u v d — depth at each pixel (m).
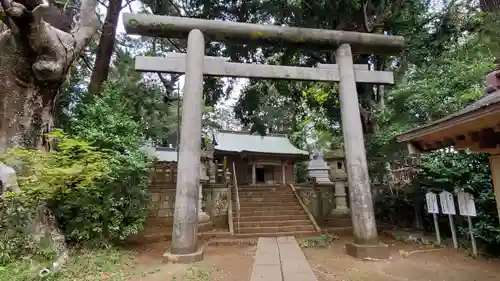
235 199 11.16
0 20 5.54
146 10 9.96
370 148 9.55
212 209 10.30
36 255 4.73
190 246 5.35
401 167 8.60
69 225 5.89
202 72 6.07
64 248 5.32
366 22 8.18
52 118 6.14
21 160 4.88
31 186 4.45
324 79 6.53
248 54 9.59
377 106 10.28
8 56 5.35
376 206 9.83
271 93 12.12
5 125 5.34
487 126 2.80
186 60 6.02
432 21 8.98
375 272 4.73
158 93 10.45
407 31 8.89
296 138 21.81
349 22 8.47
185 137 5.65
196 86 5.88
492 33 7.18
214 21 6.29
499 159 3.32
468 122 2.73
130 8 9.68
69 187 4.90
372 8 8.45
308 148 20.75
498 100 2.31
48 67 5.49
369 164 9.82
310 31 6.57
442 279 4.39
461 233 6.68
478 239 6.11
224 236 8.39
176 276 4.44
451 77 7.55
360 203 5.90
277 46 6.71
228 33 6.31
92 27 6.64
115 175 6.15
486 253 5.74
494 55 6.91
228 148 17.67
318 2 7.54
